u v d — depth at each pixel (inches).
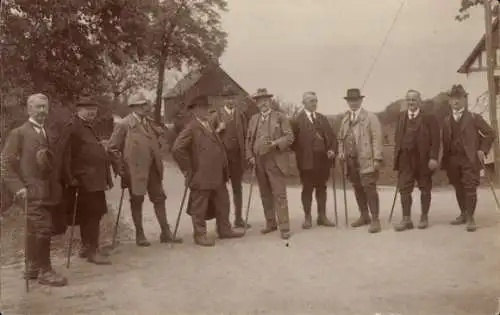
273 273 193.3
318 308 154.9
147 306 162.7
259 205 336.8
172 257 222.4
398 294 165.6
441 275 179.8
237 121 279.6
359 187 271.3
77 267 211.6
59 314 157.6
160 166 254.1
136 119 249.3
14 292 178.9
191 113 264.5
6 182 191.8
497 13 245.0
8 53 331.3
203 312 157.1
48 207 197.2
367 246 224.7
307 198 273.1
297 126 270.4
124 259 222.1
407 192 254.1
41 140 196.2
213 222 311.6
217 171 250.4
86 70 358.9
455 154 248.4
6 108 306.2
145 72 316.5
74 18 341.4
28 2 334.6
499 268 182.5
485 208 260.2
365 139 261.4
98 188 218.5
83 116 223.8
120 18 333.4
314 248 226.7
